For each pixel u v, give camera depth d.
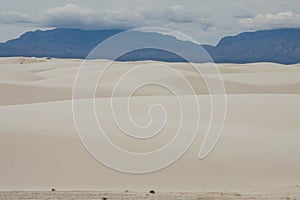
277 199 14.84
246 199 14.74
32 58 144.88
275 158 21.98
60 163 20.72
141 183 19.17
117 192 16.47
